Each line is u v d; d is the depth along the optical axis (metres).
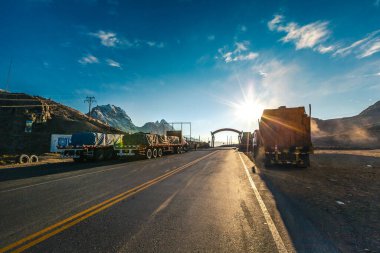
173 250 3.47
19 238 3.92
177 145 31.78
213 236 3.96
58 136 33.25
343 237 3.90
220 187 8.14
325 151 32.69
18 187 8.38
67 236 3.99
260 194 7.04
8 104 80.31
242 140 39.38
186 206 5.77
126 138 23.17
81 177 10.72
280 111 14.81
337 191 7.38
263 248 3.51
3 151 61.22
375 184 8.51
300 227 4.34
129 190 7.67
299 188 7.91
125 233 4.11
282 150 14.21
